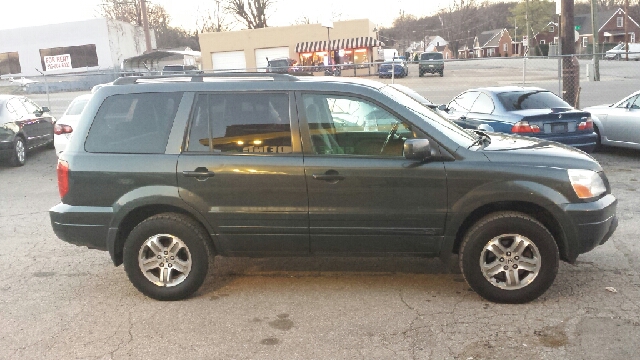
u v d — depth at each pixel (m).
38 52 42.47
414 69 45.06
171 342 4.03
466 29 97.19
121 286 5.17
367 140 4.47
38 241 6.71
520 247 4.32
